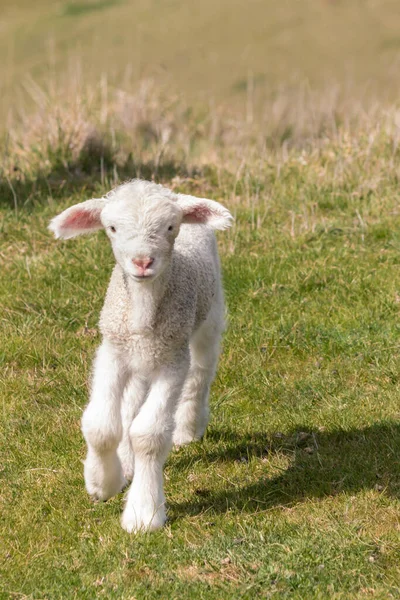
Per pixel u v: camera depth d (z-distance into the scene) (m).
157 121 25.11
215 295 12.24
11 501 11.12
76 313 15.76
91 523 10.66
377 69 39.69
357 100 27.28
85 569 9.71
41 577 9.59
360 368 14.30
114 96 26.28
